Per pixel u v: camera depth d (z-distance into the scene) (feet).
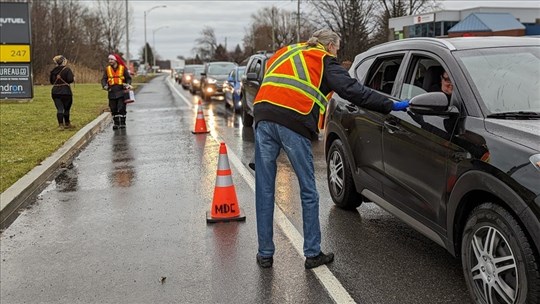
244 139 39.70
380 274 14.30
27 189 23.77
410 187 14.51
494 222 10.95
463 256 12.06
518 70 13.75
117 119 46.98
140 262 15.70
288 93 14.03
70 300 13.38
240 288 13.76
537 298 10.09
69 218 20.21
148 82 178.60
